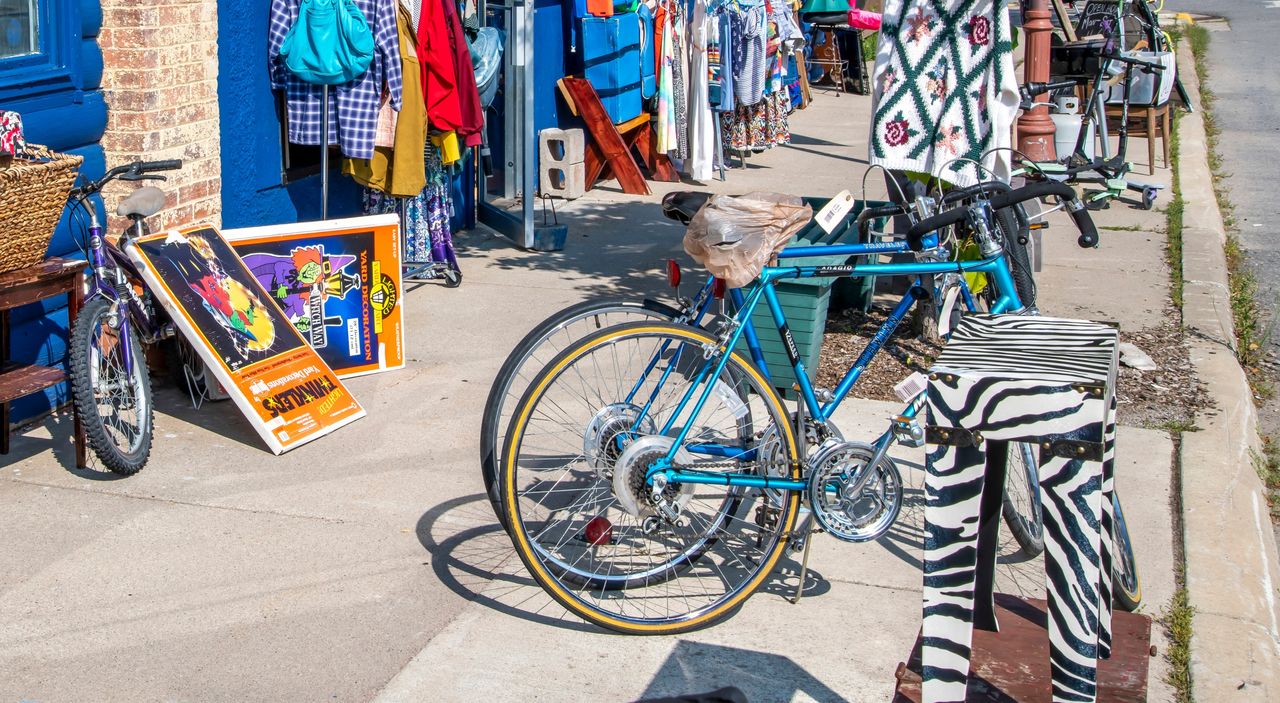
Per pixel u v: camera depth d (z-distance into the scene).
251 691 3.37
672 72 10.40
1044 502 2.51
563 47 10.11
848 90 15.92
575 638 3.68
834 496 3.72
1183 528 4.36
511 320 6.70
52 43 5.02
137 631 3.65
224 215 6.11
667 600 3.88
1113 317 6.82
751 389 3.97
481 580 4.00
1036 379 2.46
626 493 3.62
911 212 4.07
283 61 6.27
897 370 5.89
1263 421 5.93
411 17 6.51
